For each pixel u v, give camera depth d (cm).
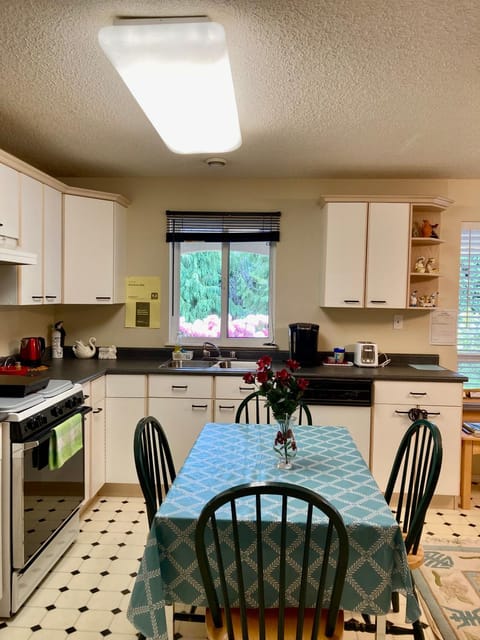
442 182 356
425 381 301
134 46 161
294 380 174
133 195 369
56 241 304
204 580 125
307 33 164
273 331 370
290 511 141
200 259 377
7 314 303
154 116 217
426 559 246
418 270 346
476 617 202
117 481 315
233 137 245
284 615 129
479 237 359
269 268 373
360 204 330
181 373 311
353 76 195
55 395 225
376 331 363
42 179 283
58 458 219
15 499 193
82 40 170
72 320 374
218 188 367
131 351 372
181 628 192
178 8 152
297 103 223
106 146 291
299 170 338
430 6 149
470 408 322
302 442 211
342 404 303
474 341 365
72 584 218
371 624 171
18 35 167
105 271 336
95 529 270
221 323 378
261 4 149
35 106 229
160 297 371
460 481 310
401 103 222
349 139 272
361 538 133
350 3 148
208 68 174
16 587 195
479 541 266
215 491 155
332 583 134
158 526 136
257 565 122
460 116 237
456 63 184
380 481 305
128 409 314
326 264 335
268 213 363
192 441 313
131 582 220
